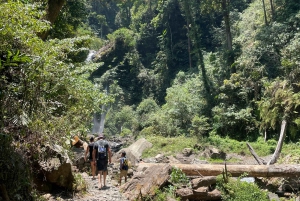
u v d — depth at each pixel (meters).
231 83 20.94
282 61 17.73
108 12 65.12
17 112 5.07
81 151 11.21
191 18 28.53
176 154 16.16
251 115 19.09
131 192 7.38
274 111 16.53
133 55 41.50
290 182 9.40
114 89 38.38
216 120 20.47
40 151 5.98
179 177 8.11
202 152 16.39
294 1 23.38
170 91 29.53
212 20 37.56
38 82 5.71
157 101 36.25
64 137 6.57
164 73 37.94
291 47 18.00
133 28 49.50
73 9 18.66
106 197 6.90
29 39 5.90
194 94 24.80
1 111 4.88
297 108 15.89
